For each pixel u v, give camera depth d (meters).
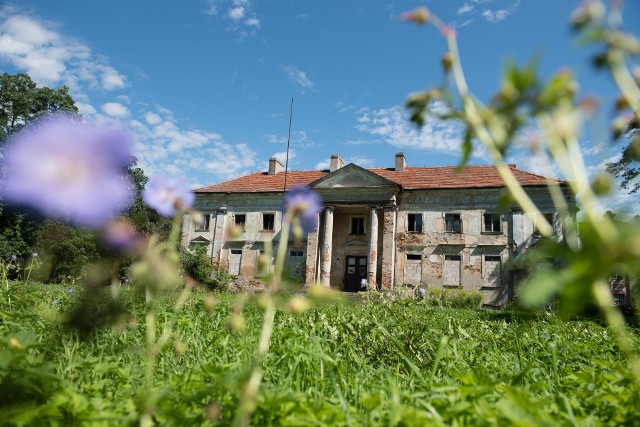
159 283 1.26
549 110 0.82
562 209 0.84
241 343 3.38
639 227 0.71
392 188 27.95
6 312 4.58
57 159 0.62
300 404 1.90
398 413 1.76
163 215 1.26
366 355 3.97
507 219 26.48
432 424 1.62
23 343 2.38
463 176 29.28
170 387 2.37
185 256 23.98
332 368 3.04
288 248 29.28
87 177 0.62
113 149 0.65
